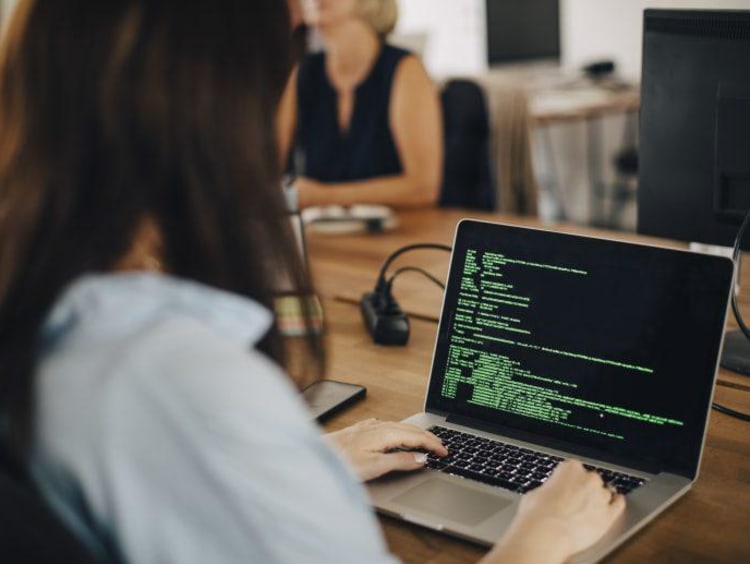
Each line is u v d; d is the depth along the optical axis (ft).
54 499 2.16
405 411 4.52
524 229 4.21
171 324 2.14
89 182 2.24
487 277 4.27
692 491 3.70
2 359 2.11
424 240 7.61
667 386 3.78
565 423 3.98
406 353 5.26
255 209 2.38
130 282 2.20
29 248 2.20
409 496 3.59
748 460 3.97
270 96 2.39
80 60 2.21
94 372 2.06
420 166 9.50
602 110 15.42
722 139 5.08
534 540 2.98
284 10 2.40
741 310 5.77
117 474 2.04
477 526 3.38
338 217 8.00
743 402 4.55
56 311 2.17
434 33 20.74
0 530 2.07
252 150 2.33
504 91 12.59
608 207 18.80
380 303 5.63
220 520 2.05
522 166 12.66
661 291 3.83
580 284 4.03
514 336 4.17
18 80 2.27
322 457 2.24
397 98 9.75
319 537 2.14
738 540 3.36
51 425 2.06
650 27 5.27
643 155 5.53
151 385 2.03
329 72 10.25
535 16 17.97
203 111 2.23
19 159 2.24
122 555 2.12
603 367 3.93
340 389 4.68
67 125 2.22
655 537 3.36
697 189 5.33
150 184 2.25
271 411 2.10
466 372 4.26
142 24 2.21
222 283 2.39
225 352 2.12
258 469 2.05
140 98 2.20
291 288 2.79
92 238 2.22
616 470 3.76
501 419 4.13
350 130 10.10
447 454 3.91
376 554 2.29
